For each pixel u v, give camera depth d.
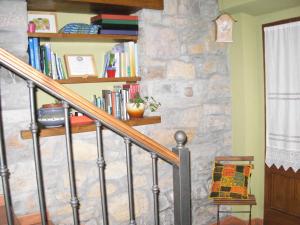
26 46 1.99
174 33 2.81
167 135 2.81
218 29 3.08
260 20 3.19
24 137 1.92
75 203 1.46
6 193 1.29
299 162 2.88
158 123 2.73
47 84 1.33
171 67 2.81
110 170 2.39
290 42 2.87
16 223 1.69
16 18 1.94
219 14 3.13
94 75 2.59
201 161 3.10
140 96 2.75
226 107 3.29
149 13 2.63
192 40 2.95
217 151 3.24
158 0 2.66
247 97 3.19
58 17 2.57
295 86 2.86
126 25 2.59
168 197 2.79
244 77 3.16
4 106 1.89
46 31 2.44
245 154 3.23
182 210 1.82
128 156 1.61
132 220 1.69
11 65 1.25
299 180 2.93
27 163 1.98
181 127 2.92
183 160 1.79
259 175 3.32
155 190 1.74
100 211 2.35
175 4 2.80
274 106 3.07
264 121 3.23
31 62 2.18
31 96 1.32
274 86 3.06
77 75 2.51
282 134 3.01
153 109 2.70
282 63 2.96
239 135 3.28
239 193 2.90
